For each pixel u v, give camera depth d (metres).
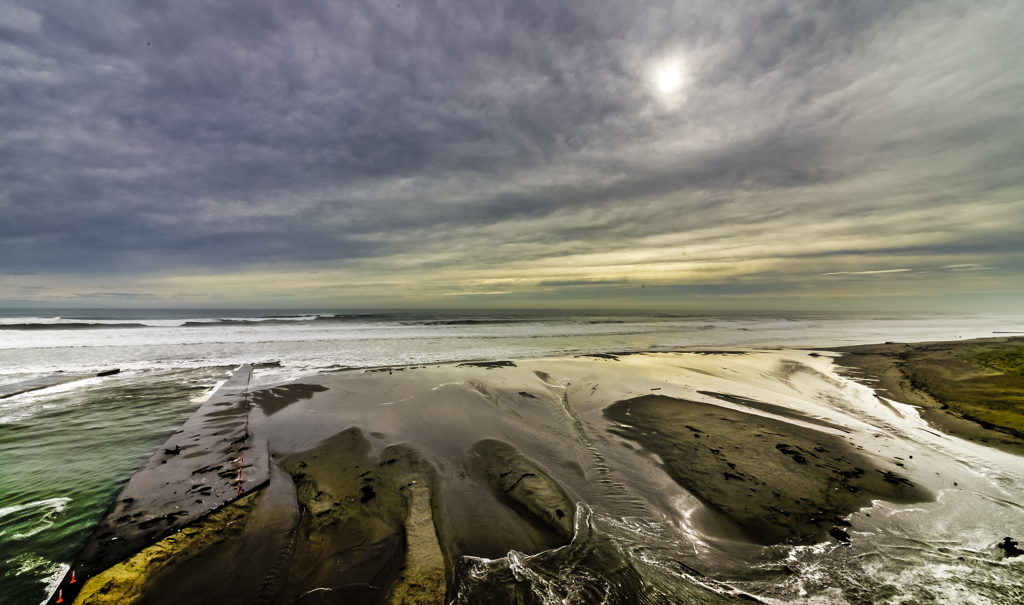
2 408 9.93
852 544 5.08
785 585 4.39
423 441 8.37
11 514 5.37
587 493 6.34
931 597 4.20
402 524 5.40
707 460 7.55
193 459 7.18
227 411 9.96
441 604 4.04
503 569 4.57
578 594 4.21
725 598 4.21
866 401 11.82
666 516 5.72
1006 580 4.43
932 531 5.37
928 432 9.11
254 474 6.65
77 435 8.23
